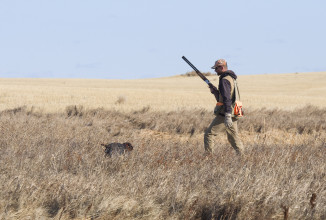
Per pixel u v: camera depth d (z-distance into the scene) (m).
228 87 25.91
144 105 78.75
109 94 107.75
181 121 49.34
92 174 18.67
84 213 14.31
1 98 87.38
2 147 25.89
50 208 14.62
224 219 14.57
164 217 14.59
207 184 17.72
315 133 46.38
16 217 13.64
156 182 17.23
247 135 45.00
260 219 14.59
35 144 26.53
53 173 18.50
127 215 14.45
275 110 69.75
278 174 19.44
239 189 15.80
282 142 40.31
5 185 15.70
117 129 44.16
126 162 21.48
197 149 27.70
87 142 28.31
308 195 16.45
